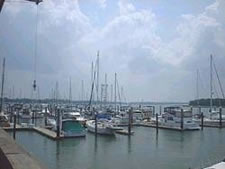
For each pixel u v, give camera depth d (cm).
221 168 1595
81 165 2906
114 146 4044
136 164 2956
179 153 3578
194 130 6062
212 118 7175
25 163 934
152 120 7119
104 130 4844
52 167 2800
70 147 3897
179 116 6150
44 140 4403
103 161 3086
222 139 4862
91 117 6712
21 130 5362
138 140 4634
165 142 4484
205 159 3212
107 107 8444
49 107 9375
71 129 4506
